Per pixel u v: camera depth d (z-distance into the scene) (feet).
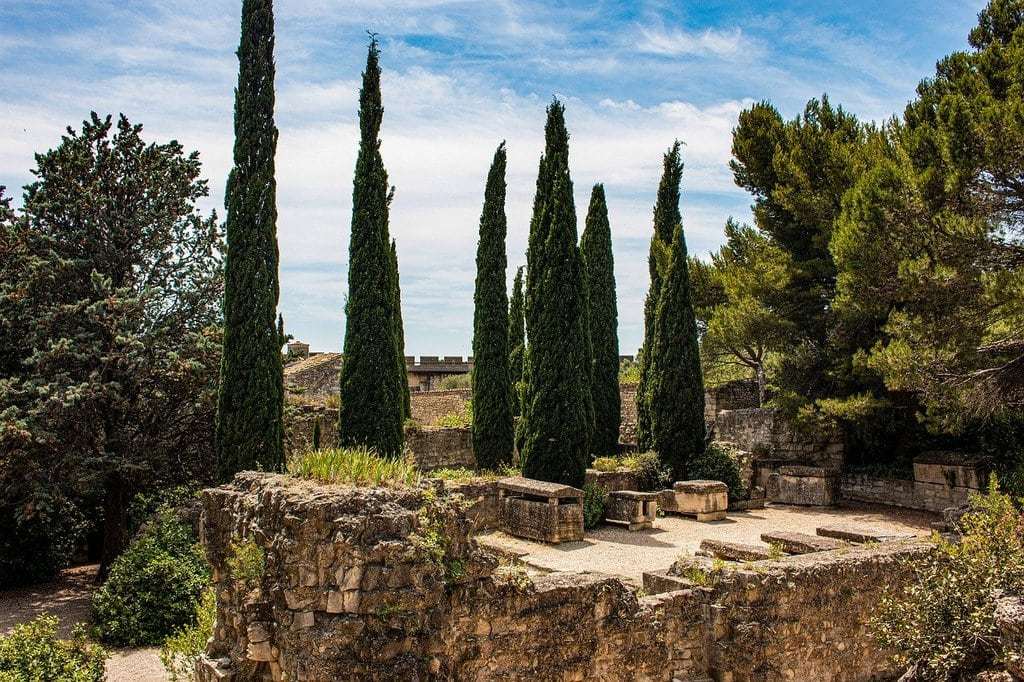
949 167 52.01
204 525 27.86
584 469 64.08
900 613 26.96
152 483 62.28
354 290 64.49
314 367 128.77
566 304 64.44
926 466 68.13
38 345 57.52
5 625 48.26
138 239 62.85
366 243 64.49
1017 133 47.83
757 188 87.86
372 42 66.33
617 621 26.30
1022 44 54.13
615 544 53.52
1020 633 22.59
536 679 24.22
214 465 61.77
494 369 75.56
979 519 27.94
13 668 32.35
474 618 23.15
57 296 60.34
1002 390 54.44
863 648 30.68
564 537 53.42
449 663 22.30
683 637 28.14
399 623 20.98
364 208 64.75
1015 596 24.63
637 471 68.90
